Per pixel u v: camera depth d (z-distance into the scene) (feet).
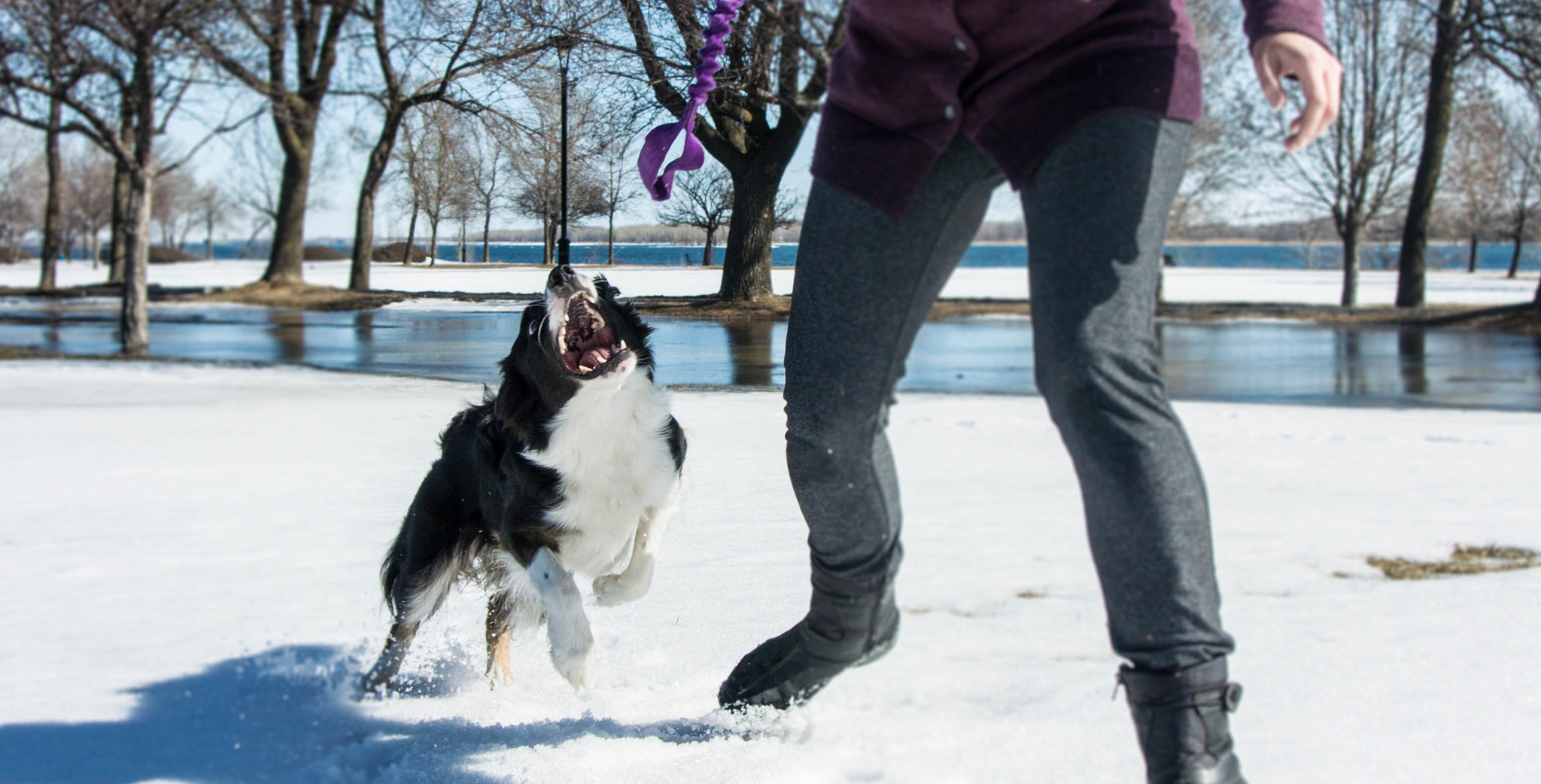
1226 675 6.01
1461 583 13.26
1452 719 8.61
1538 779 7.47
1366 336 68.39
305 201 81.41
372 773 8.16
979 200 6.58
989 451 24.49
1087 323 5.83
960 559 14.71
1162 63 5.88
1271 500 19.16
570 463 10.39
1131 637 6.02
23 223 208.44
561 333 10.00
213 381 38.40
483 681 10.91
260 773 8.21
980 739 8.57
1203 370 50.26
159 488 19.86
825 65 14.43
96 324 74.28
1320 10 5.91
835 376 6.73
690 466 13.41
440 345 11.86
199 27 51.57
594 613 11.91
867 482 7.01
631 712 9.34
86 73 53.57
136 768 8.27
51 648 11.16
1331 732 8.44
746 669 8.70
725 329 11.03
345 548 15.42
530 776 7.87
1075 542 15.67
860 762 8.11
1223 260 271.69
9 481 20.67
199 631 11.73
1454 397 40.22
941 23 6.05
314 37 58.75
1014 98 6.04
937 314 83.82
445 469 11.64
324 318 54.44
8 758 8.42
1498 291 112.27
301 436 25.23
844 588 7.43
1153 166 5.84
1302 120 5.71
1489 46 69.41
